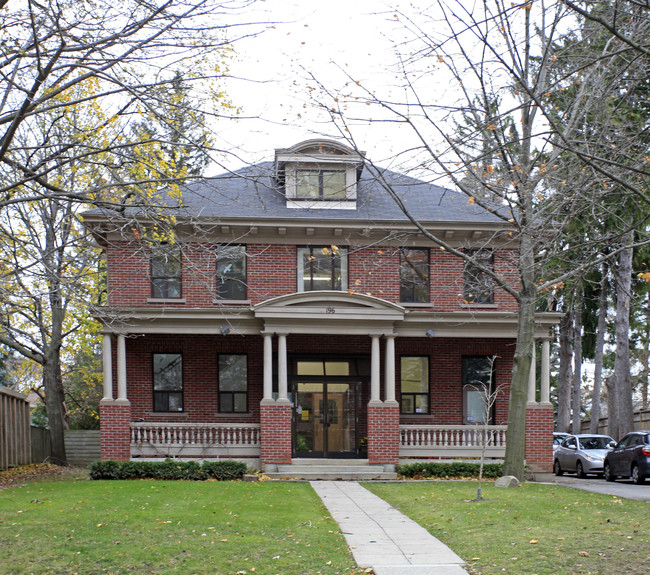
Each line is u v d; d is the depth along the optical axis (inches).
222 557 382.9
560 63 642.2
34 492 629.6
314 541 424.2
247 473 848.3
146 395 929.5
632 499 614.5
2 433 906.1
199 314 880.9
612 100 625.6
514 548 397.7
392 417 885.2
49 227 742.5
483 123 535.8
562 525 463.8
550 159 636.7
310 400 946.7
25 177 474.9
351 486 751.1
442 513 526.3
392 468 873.5
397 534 453.4
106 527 450.6
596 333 1486.2
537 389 1628.9
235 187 980.6
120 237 912.3
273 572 356.8
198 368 940.0
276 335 904.3
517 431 740.7
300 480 829.2
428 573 350.6
